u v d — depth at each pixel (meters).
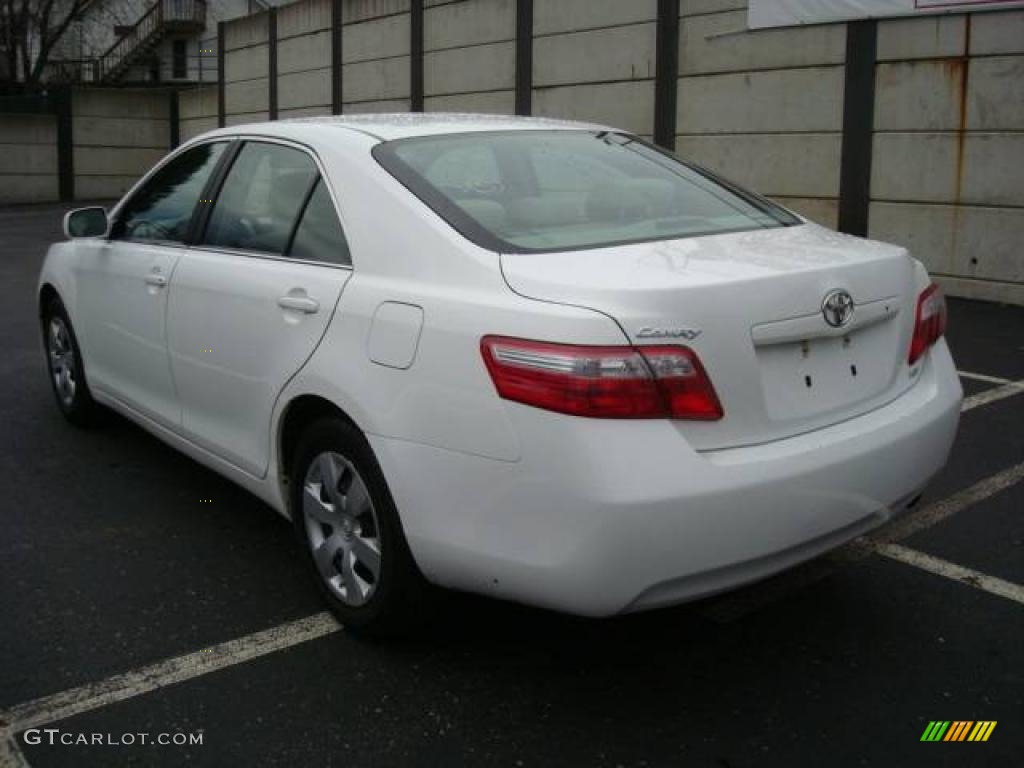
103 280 5.02
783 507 2.84
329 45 20.44
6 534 4.35
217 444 4.12
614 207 3.57
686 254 3.12
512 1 15.38
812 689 3.17
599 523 2.65
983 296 10.11
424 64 17.58
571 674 3.26
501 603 3.70
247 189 4.14
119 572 3.98
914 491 3.32
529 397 2.74
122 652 3.38
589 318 2.71
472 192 3.43
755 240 3.38
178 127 28.23
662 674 3.26
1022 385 6.77
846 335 3.15
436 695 3.13
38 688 3.17
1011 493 4.75
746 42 11.82
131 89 27.86
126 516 4.55
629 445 2.67
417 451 3.02
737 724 2.99
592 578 2.70
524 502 2.78
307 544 3.60
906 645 3.42
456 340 2.94
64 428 5.82
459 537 2.94
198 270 4.15
